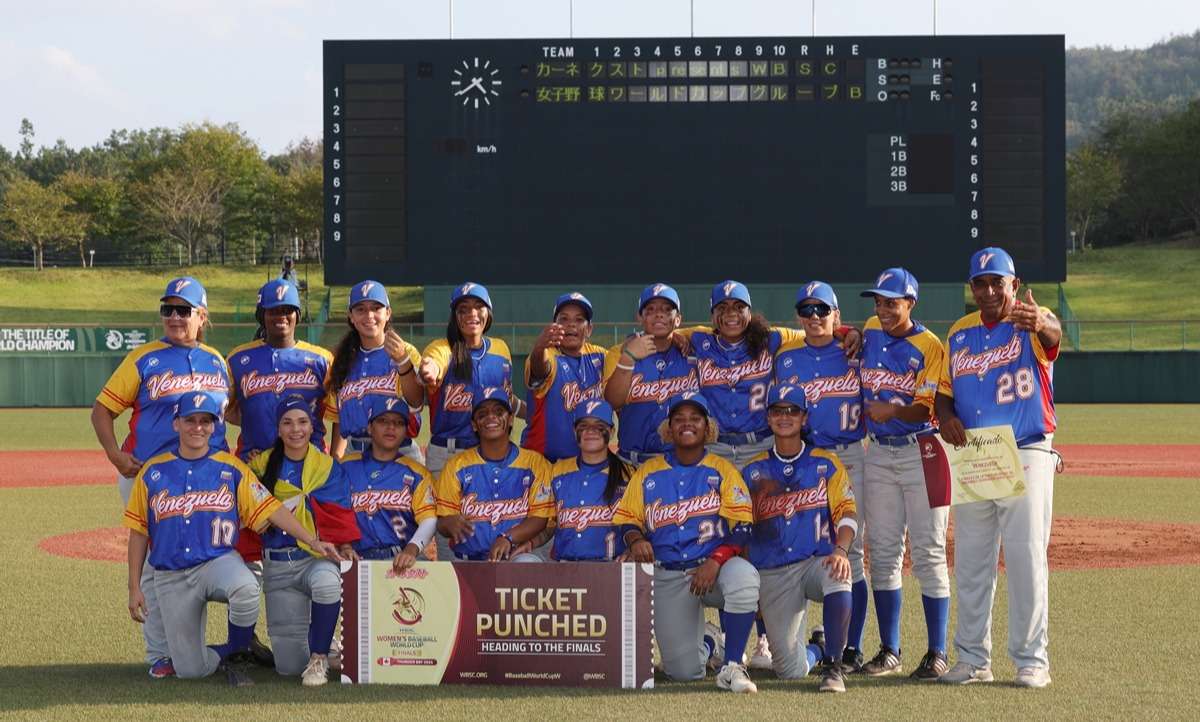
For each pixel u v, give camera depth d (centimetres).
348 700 546
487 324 674
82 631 699
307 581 591
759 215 2206
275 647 602
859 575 632
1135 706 531
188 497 586
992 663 630
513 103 2197
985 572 586
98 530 1116
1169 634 675
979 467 580
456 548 629
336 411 684
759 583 588
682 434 595
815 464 607
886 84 2189
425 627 580
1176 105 12975
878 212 2198
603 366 690
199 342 651
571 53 2197
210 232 7988
